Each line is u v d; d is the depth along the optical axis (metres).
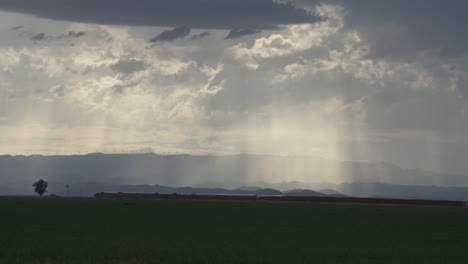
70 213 109.12
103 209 124.25
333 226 85.19
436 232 76.31
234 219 97.75
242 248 54.84
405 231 77.50
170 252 50.41
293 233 73.00
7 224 82.31
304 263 45.41
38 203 150.88
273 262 45.56
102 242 58.69
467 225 89.19
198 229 77.44
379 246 58.50
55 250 50.91
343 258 49.06
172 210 123.31
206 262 45.03
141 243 58.31
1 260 45.03
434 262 47.34
